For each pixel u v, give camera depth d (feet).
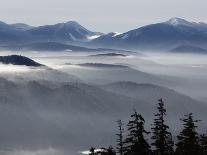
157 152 252.01
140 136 225.35
